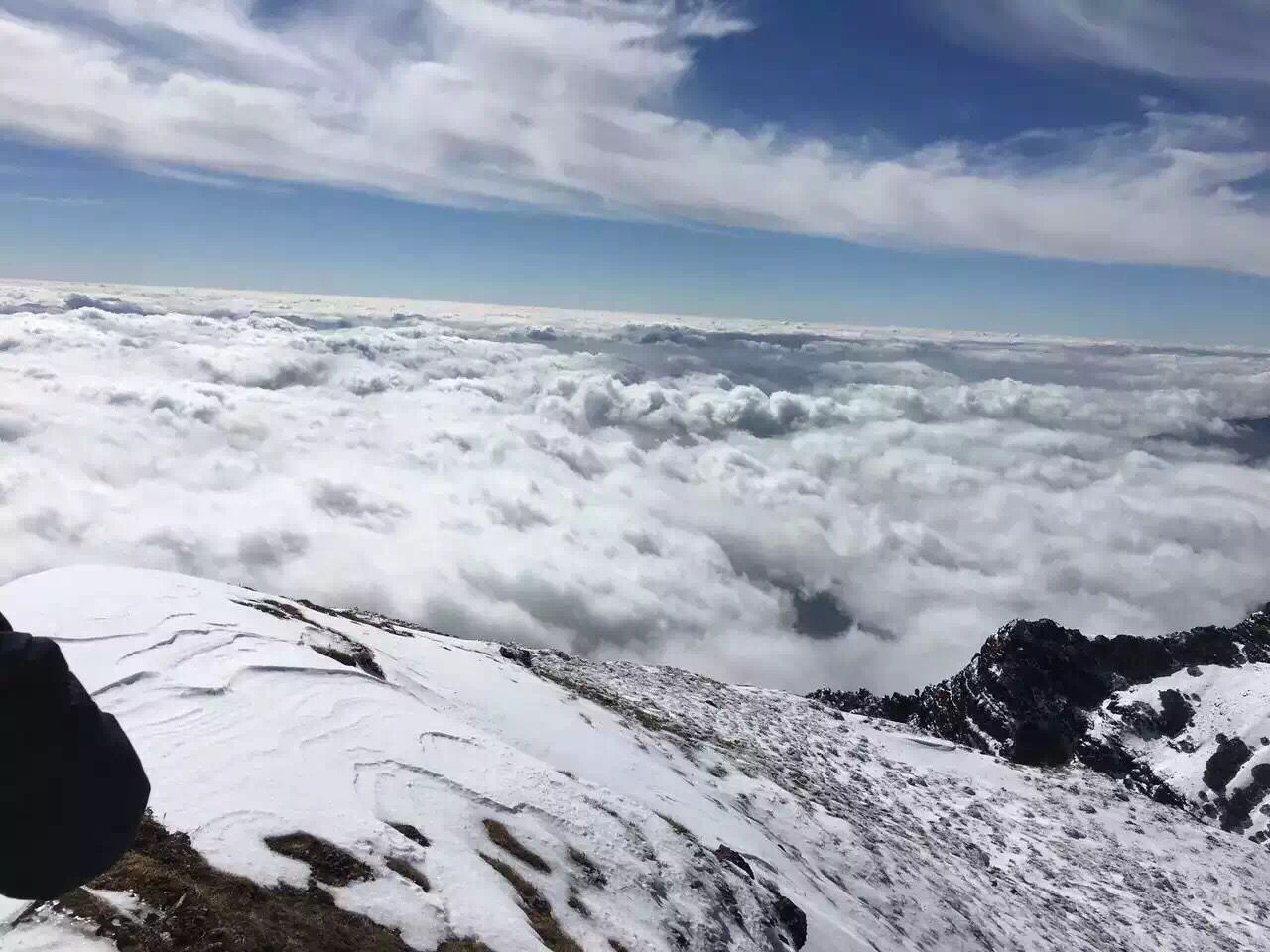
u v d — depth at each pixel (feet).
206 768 34.22
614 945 38.91
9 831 6.52
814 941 62.49
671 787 83.61
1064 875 187.42
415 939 30.01
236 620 53.06
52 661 6.68
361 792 38.09
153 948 23.20
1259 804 404.16
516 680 102.06
